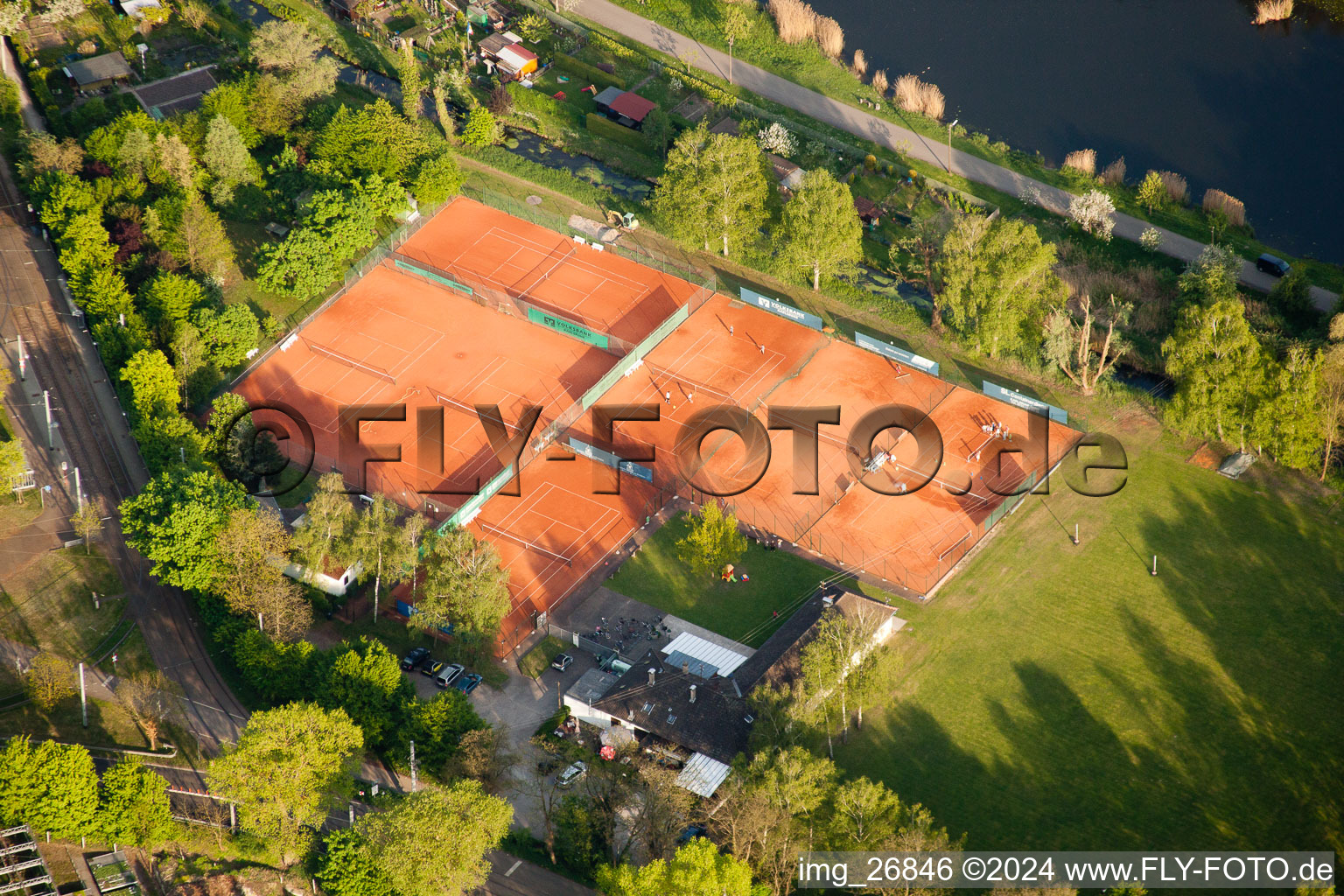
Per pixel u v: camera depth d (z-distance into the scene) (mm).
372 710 152125
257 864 141625
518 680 164500
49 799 136500
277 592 161250
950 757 152625
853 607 164750
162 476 172375
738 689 154500
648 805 136000
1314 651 162875
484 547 167500
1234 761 150750
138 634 168625
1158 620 168250
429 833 127938
